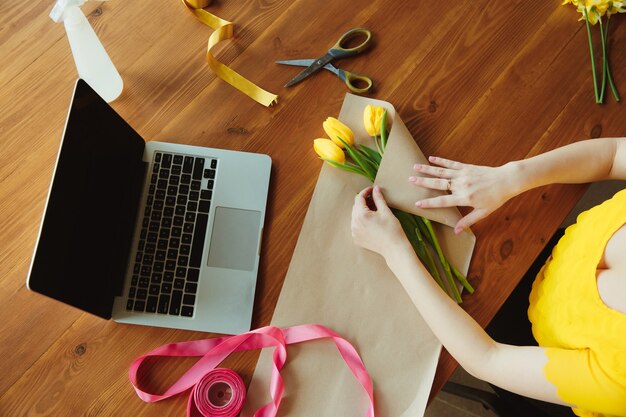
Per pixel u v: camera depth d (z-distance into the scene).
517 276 0.82
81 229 0.73
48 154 0.87
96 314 0.76
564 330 0.74
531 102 0.88
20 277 0.83
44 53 0.92
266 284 0.82
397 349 0.79
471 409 1.36
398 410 0.77
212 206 0.84
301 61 0.91
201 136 0.88
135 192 0.84
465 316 0.75
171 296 0.80
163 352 0.78
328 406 0.78
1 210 0.85
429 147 0.87
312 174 0.87
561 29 0.92
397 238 0.79
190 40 0.92
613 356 0.65
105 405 0.78
